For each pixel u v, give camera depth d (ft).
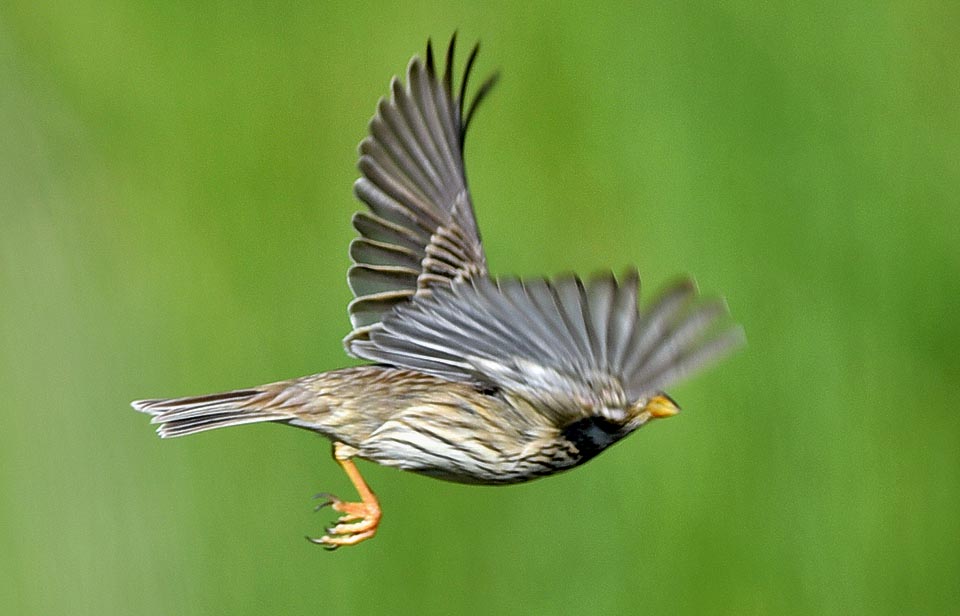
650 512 44.19
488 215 47.42
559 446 30.73
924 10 47.91
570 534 43.80
